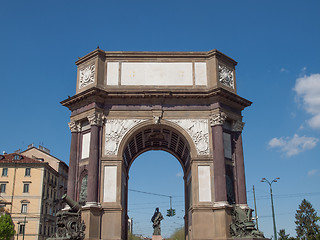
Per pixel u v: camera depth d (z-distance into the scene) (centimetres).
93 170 3644
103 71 4034
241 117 4088
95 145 3731
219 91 3834
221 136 3788
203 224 3562
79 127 3978
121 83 4016
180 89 3994
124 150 3856
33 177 8138
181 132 3856
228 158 3881
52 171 8738
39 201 8000
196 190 3678
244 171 3919
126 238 4397
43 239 8106
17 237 7481
